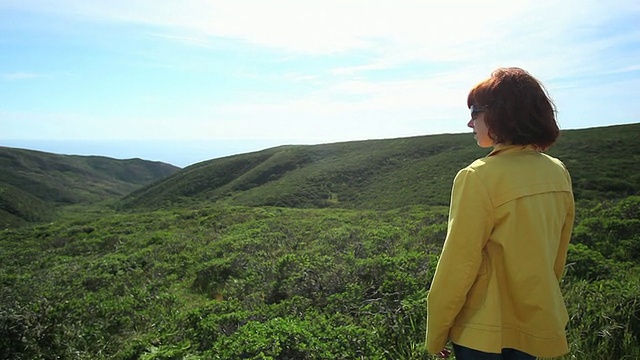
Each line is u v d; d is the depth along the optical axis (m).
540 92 1.80
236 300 6.20
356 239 10.73
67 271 11.77
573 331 3.45
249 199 62.34
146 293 8.26
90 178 136.12
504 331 1.76
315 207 54.03
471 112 1.93
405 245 8.91
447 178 50.38
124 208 86.50
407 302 4.33
